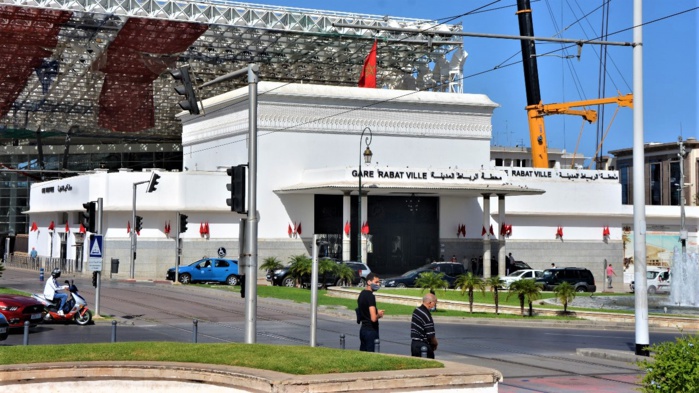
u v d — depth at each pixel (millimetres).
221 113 73562
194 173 67250
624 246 78312
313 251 18781
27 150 101000
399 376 11797
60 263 73188
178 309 38719
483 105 74688
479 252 72750
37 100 86688
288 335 28828
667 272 61312
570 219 76125
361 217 61719
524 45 79750
